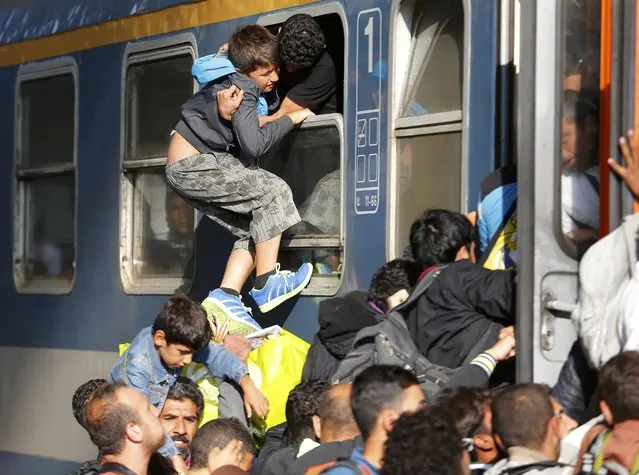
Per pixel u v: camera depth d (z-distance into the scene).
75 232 26.61
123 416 15.17
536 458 13.80
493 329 16.52
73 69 26.77
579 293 15.26
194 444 16.95
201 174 21.41
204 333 19.22
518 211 15.66
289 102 21.73
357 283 20.36
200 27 23.62
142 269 25.16
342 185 20.69
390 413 13.42
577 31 16.25
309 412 17.66
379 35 20.22
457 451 11.81
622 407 13.00
